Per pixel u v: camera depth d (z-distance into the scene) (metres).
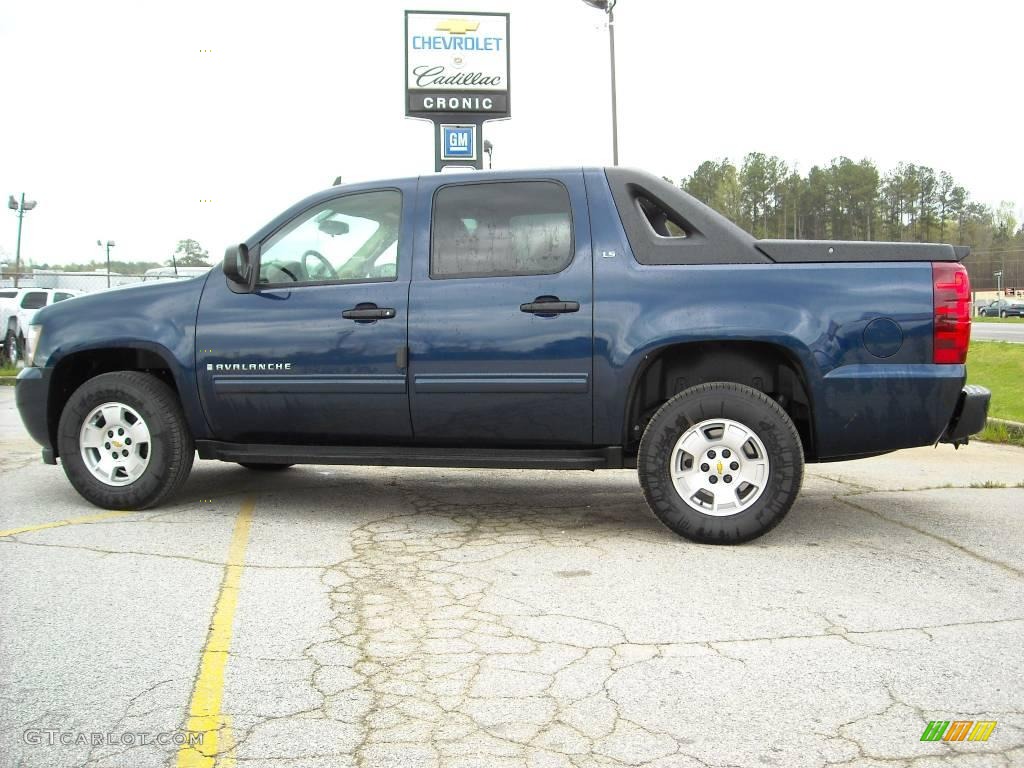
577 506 6.07
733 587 4.25
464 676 3.26
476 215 5.27
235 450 5.63
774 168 88.00
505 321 5.10
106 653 3.45
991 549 4.93
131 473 5.74
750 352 5.19
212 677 3.24
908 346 4.80
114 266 38.28
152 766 2.63
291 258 5.55
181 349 5.59
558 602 4.05
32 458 8.12
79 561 4.66
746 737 2.81
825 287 4.85
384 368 5.25
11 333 21.16
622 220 5.11
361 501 6.21
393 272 5.34
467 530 5.37
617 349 4.98
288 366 5.41
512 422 5.18
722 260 4.98
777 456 4.84
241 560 4.70
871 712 2.98
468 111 22.91
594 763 2.65
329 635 3.65
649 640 3.59
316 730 2.85
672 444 4.95
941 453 8.79
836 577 4.41
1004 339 32.56
